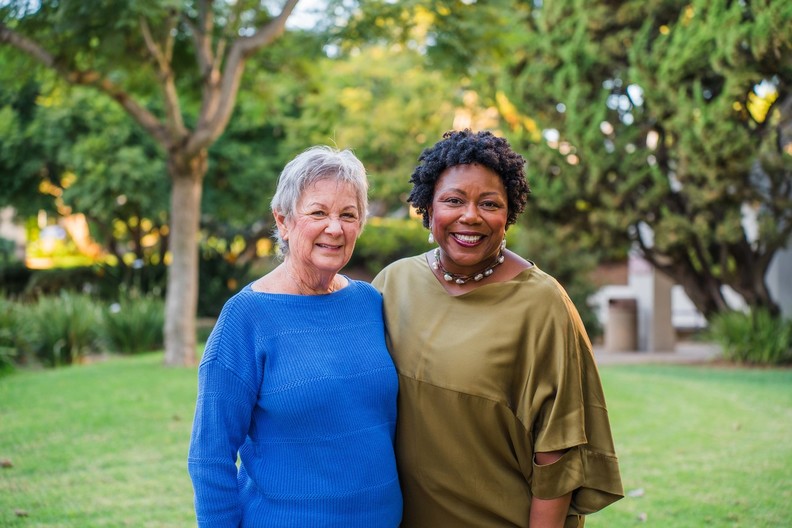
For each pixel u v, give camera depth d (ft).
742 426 19.86
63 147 48.08
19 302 38.40
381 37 26.99
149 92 31.42
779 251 40.78
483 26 24.11
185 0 27.27
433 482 6.84
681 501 13.85
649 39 33.88
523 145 36.37
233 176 53.16
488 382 6.62
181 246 30.30
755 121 31.96
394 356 7.04
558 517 6.65
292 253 6.82
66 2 22.03
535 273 6.95
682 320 61.11
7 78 28.96
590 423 6.75
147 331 39.81
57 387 25.16
